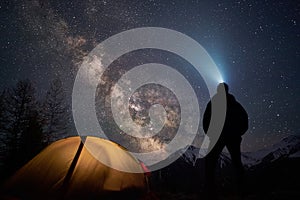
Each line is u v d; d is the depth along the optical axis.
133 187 3.96
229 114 4.09
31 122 19.77
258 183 6.80
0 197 3.53
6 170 17.50
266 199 4.46
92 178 3.81
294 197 4.33
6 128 19.75
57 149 4.23
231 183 7.02
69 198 3.54
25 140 18.66
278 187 6.28
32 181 3.73
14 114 20.86
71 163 3.95
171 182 10.41
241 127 4.02
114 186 3.82
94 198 3.59
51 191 3.60
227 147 4.01
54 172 3.83
